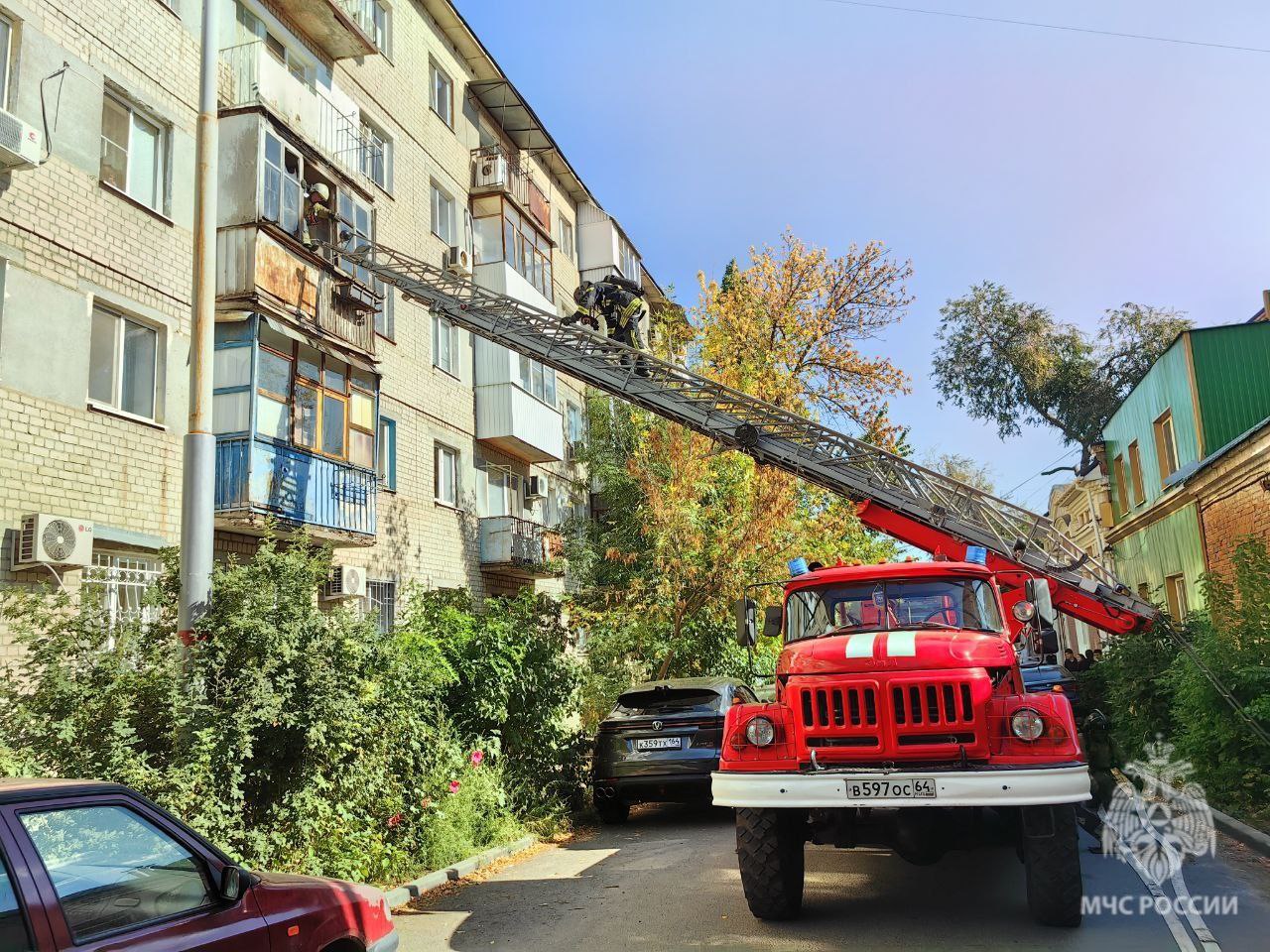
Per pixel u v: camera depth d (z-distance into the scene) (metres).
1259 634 9.51
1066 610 11.99
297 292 13.77
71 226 10.84
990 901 6.57
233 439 12.38
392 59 19.92
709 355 25.73
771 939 5.87
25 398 9.97
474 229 23.02
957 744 5.92
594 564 22.14
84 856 3.16
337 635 7.63
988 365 39.00
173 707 6.36
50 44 10.80
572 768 12.38
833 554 22.73
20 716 5.86
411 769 8.80
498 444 22.19
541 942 6.13
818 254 28.94
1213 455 15.35
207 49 7.82
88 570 10.41
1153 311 37.34
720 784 6.15
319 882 4.05
